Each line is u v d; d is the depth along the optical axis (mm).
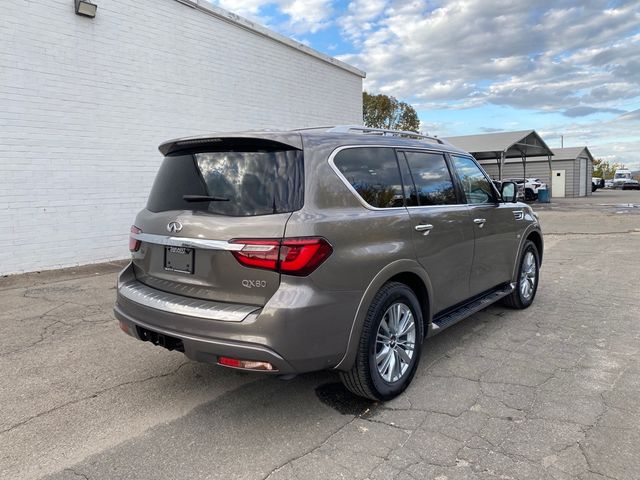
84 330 4855
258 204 2809
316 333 2730
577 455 2613
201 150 3211
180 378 3723
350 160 3207
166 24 9172
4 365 3973
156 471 2537
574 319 5121
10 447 2768
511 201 5180
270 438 2852
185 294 3000
